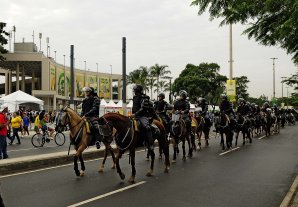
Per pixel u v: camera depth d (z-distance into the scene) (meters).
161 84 77.75
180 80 75.19
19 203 8.48
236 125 21.45
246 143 24.02
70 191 9.73
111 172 12.81
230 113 20.59
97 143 12.81
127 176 12.04
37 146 22.70
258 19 7.29
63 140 23.70
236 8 7.11
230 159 16.20
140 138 11.29
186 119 16.28
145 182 11.00
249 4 7.03
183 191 9.80
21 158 14.62
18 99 37.47
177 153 18.17
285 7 6.63
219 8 7.18
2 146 15.70
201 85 73.94
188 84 74.12
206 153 18.44
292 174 12.54
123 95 26.47
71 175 12.24
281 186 10.56
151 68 77.94
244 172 12.87
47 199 8.85
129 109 41.34
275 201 8.85
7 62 72.44
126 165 14.49
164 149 12.81
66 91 83.69
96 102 12.44
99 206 8.22
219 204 8.51
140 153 18.48
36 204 8.38
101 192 9.62
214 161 15.56
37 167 14.06
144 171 13.00
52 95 70.19
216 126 20.41
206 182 11.05
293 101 67.75
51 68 74.19
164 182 11.00
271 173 12.70
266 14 7.09
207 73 76.94
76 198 8.95
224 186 10.49
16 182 11.02
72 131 12.19
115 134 11.09
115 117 10.90
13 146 23.17
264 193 9.67
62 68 81.62
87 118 12.26
